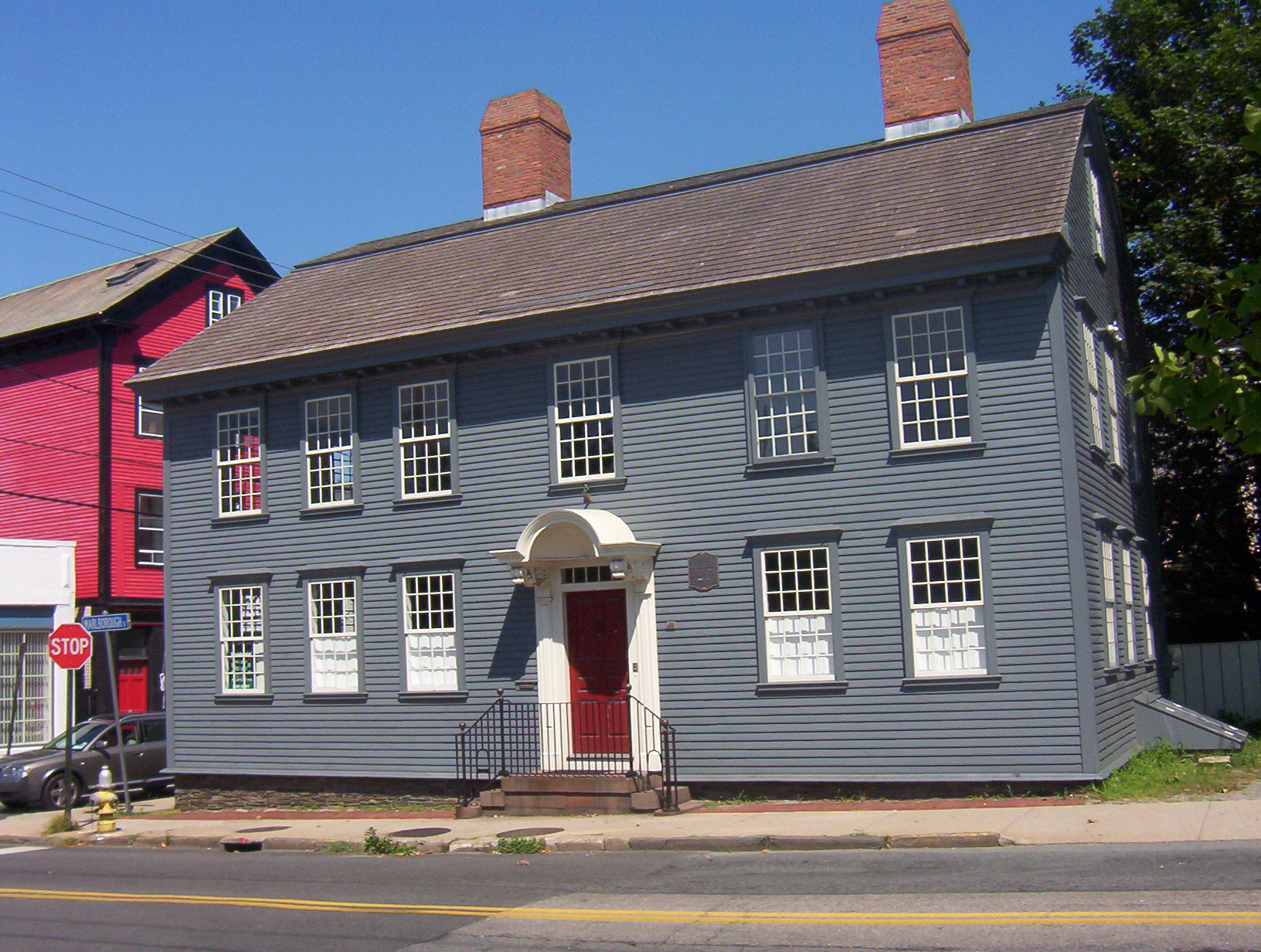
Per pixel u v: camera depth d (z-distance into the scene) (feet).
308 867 49.01
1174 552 97.25
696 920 33.01
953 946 28.27
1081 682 51.96
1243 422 20.94
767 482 58.95
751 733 58.08
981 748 53.42
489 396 66.80
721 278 60.08
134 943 35.17
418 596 68.03
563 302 64.03
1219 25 87.51
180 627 75.15
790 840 45.93
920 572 55.62
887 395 56.59
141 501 108.58
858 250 57.62
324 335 72.02
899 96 70.08
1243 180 81.15
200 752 73.61
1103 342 65.67
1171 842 40.96
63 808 70.13
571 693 63.21
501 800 60.29
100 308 108.06
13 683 96.32
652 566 61.00
